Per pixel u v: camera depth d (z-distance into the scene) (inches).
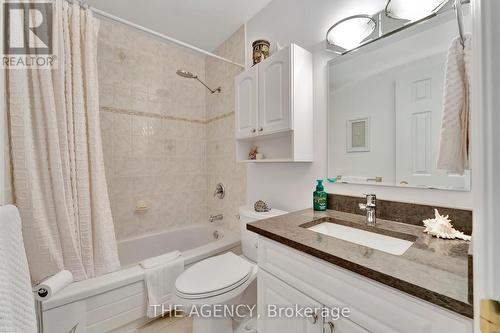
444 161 28.1
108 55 75.4
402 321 21.5
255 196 73.9
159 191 87.7
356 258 25.0
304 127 53.0
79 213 50.0
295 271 32.0
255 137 64.7
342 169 49.1
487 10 10.0
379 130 43.1
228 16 73.5
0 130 26.5
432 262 23.9
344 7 48.6
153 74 85.6
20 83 42.8
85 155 50.9
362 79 45.6
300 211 49.2
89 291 46.0
